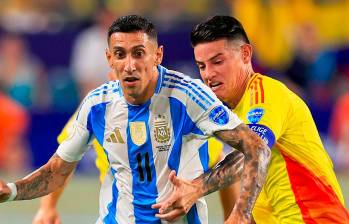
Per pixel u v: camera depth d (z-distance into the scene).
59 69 52.56
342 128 48.84
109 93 19.88
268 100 19.80
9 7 55.69
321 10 53.31
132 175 19.88
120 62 18.95
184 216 20.14
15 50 52.16
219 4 54.53
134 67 18.84
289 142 20.17
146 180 19.78
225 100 20.77
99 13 54.06
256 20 52.50
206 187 18.73
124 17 19.12
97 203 42.62
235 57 20.55
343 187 45.09
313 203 20.19
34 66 52.47
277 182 20.34
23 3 56.06
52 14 55.78
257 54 52.03
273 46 52.12
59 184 20.73
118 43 18.89
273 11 52.53
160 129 19.50
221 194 24.23
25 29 53.00
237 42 20.55
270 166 20.34
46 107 51.66
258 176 18.09
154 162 19.66
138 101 19.45
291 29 52.38
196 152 19.67
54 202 25.22
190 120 19.30
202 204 20.36
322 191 20.25
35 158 50.62
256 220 20.92
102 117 19.89
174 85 19.44
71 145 20.38
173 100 19.36
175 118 19.41
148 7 55.25
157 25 51.59
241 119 20.27
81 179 49.69
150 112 19.50
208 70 20.52
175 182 18.42
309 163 20.27
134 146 19.66
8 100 50.25
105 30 52.25
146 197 19.88
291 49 52.12
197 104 19.11
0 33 52.72
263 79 20.45
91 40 52.12
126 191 20.02
